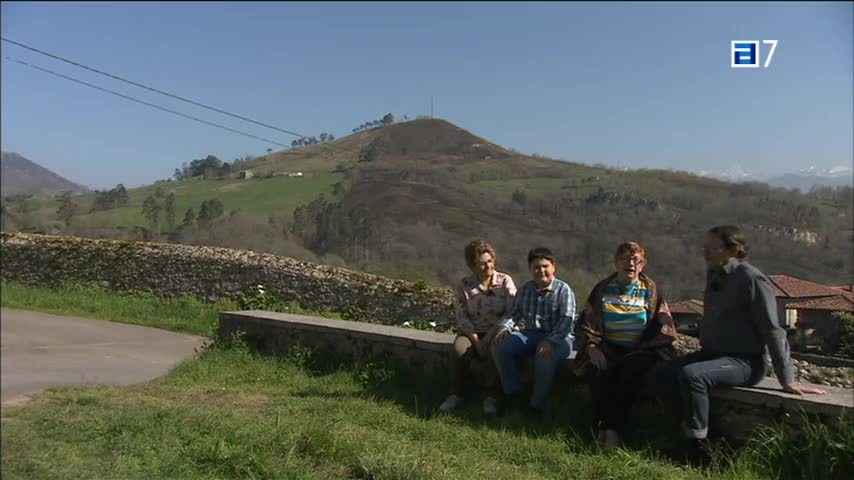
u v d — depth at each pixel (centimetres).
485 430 506
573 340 554
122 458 410
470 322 585
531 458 453
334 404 571
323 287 1560
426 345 634
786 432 435
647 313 506
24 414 510
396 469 398
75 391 612
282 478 389
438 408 568
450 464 427
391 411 550
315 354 724
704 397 443
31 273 1812
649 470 426
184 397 610
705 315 472
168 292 1695
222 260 1669
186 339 1130
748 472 419
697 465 448
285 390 639
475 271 595
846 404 418
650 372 475
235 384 668
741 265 455
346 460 421
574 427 512
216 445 422
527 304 561
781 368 443
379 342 678
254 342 799
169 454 420
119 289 1742
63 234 1962
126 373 742
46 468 393
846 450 401
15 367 726
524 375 572
